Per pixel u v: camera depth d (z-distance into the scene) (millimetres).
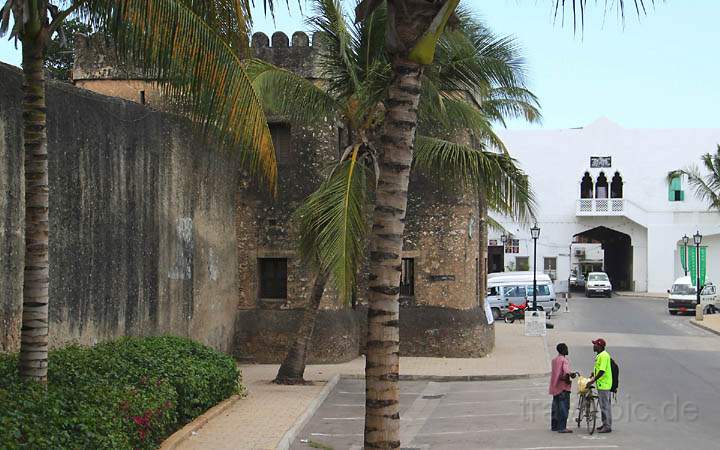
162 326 18344
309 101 18734
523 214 20938
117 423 9797
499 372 21703
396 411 7930
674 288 47406
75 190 15031
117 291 16391
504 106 31828
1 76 13016
